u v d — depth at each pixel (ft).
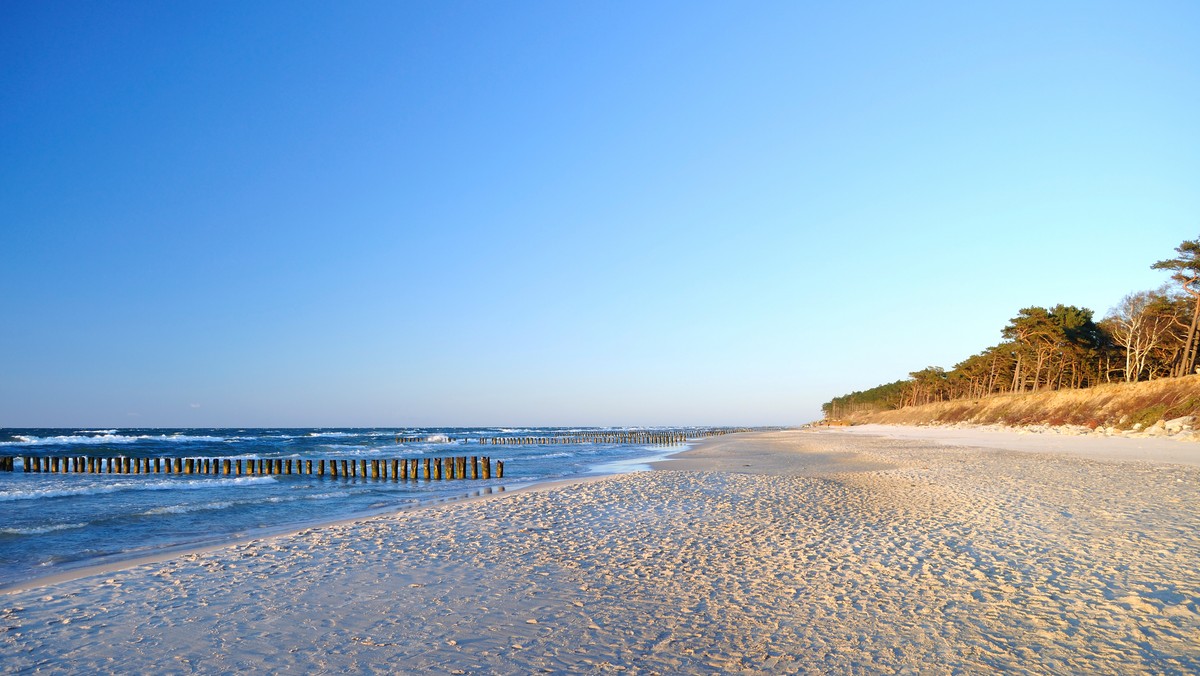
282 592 29.40
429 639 22.59
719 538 39.99
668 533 42.29
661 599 26.99
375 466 107.86
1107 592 26.17
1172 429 126.93
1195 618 22.89
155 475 122.11
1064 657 19.79
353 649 21.75
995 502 50.57
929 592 26.96
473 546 39.24
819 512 49.11
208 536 49.88
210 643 22.74
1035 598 25.70
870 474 79.10
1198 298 167.53
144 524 56.08
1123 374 243.60
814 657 20.20
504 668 19.79
